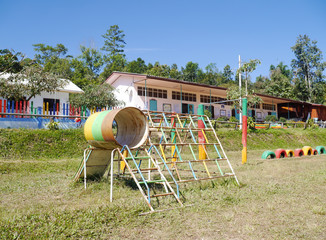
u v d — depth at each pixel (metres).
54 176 9.33
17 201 6.20
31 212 5.20
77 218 4.82
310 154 18.53
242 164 12.77
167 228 4.57
